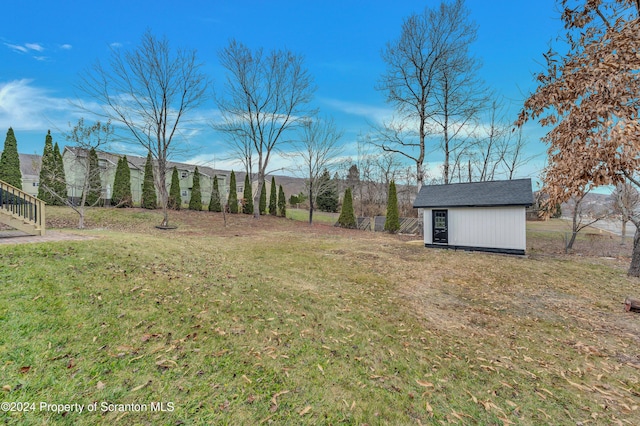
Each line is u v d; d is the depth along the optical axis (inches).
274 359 118.1
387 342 140.6
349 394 99.6
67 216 552.1
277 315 162.6
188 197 1157.1
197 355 115.2
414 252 410.0
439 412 92.9
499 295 222.7
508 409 95.6
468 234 434.6
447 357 128.8
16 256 180.4
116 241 256.4
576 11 180.9
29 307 129.9
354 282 245.6
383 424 86.4
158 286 179.0
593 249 468.1
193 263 245.3
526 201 390.6
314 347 131.0
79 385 91.9
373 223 828.0
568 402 100.1
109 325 128.3
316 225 834.2
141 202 777.6
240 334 136.4
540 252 443.8
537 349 138.7
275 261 305.1
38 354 103.1
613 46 122.1
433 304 200.5
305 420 86.1
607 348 140.6
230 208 910.4
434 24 624.4
